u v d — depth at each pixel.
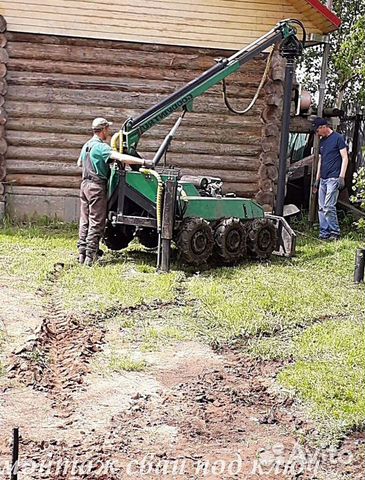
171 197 8.02
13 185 11.48
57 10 11.30
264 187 12.12
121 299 6.82
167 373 5.12
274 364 5.41
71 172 11.61
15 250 8.92
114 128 11.65
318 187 12.15
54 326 6.00
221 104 11.96
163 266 8.14
